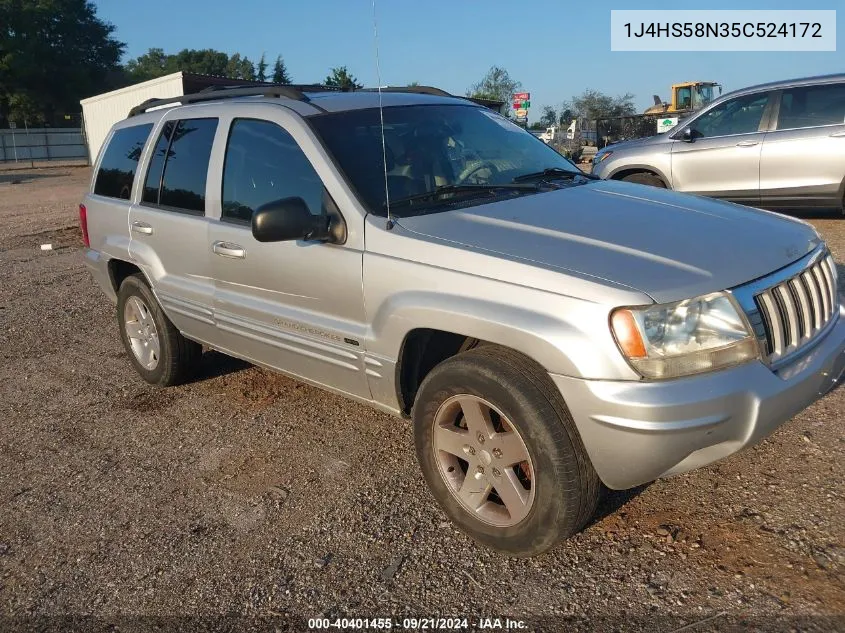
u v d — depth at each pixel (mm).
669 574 2771
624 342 2506
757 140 8516
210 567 3084
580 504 2684
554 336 2592
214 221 4094
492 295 2787
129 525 3451
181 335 4809
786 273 2855
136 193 4820
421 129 3906
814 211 9625
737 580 2697
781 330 2744
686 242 2885
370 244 3223
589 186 3771
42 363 5902
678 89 25734
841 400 3988
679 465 2604
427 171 3645
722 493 3238
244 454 4047
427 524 3240
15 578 3129
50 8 56969
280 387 4949
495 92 47031
